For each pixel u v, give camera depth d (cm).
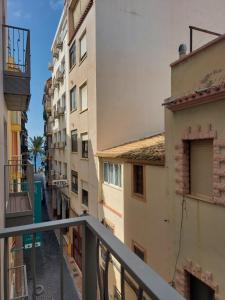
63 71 2111
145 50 1290
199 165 528
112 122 1233
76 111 1636
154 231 711
